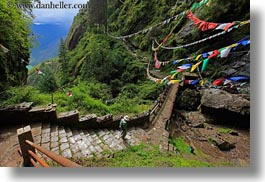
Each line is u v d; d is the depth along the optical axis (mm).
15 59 9617
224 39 16953
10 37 8156
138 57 24578
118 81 19000
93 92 13820
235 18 16422
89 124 7582
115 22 33781
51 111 6648
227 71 15477
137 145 7000
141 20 29000
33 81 18547
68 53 34531
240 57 15367
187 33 20047
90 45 28969
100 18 34125
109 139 7133
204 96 13062
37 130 6102
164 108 11781
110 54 21125
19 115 6426
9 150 5023
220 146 9367
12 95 8336
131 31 29594
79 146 5965
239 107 11641
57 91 11859
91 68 20734
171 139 8992
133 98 15523
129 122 8641
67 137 6293
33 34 11164
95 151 5902
